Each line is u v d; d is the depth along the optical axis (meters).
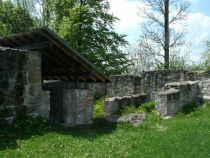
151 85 24.81
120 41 34.28
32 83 15.48
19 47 17.14
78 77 18.14
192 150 12.27
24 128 14.21
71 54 16.81
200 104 19.92
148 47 33.78
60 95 17.25
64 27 33.38
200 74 23.03
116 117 17.61
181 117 18.06
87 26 33.88
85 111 17.00
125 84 26.89
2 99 14.44
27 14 43.97
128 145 12.78
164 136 13.90
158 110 18.77
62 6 35.50
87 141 13.42
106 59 34.00
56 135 13.84
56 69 19.14
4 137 13.23
